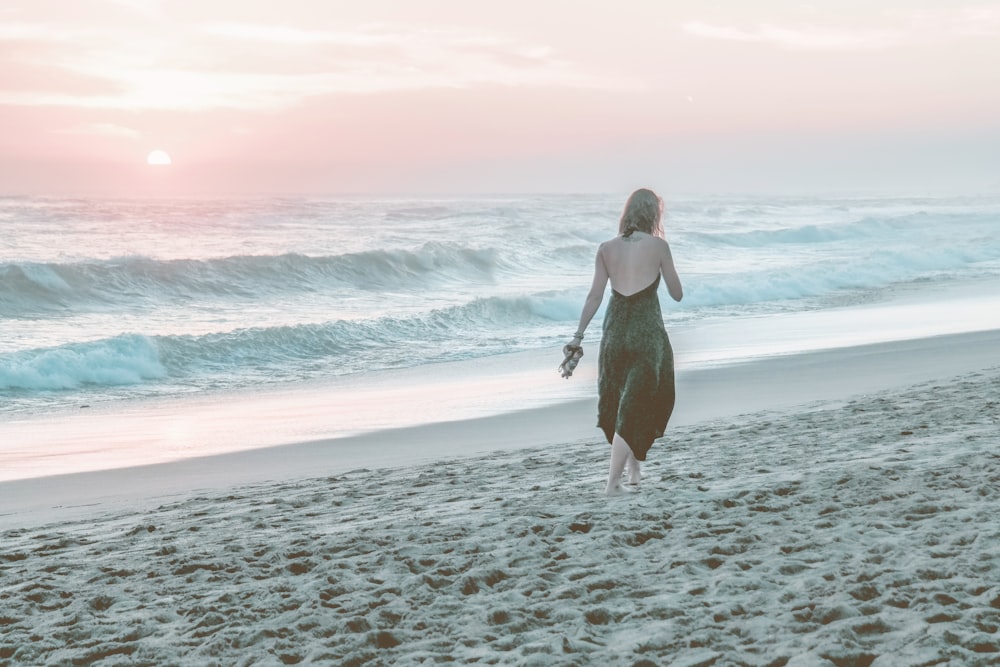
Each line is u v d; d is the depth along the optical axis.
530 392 13.18
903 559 4.02
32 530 6.41
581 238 42.69
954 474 5.67
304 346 18.25
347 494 6.89
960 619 3.28
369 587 4.25
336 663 3.32
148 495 7.69
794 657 3.04
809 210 75.31
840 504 5.17
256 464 8.96
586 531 5.04
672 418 10.01
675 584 3.97
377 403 12.70
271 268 27.19
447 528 5.29
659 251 5.70
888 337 16.91
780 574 3.99
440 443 9.64
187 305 23.59
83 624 3.94
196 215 51.22
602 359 5.88
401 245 37.44
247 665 3.36
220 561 4.90
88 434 11.05
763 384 12.19
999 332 16.56
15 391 14.28
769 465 6.72
